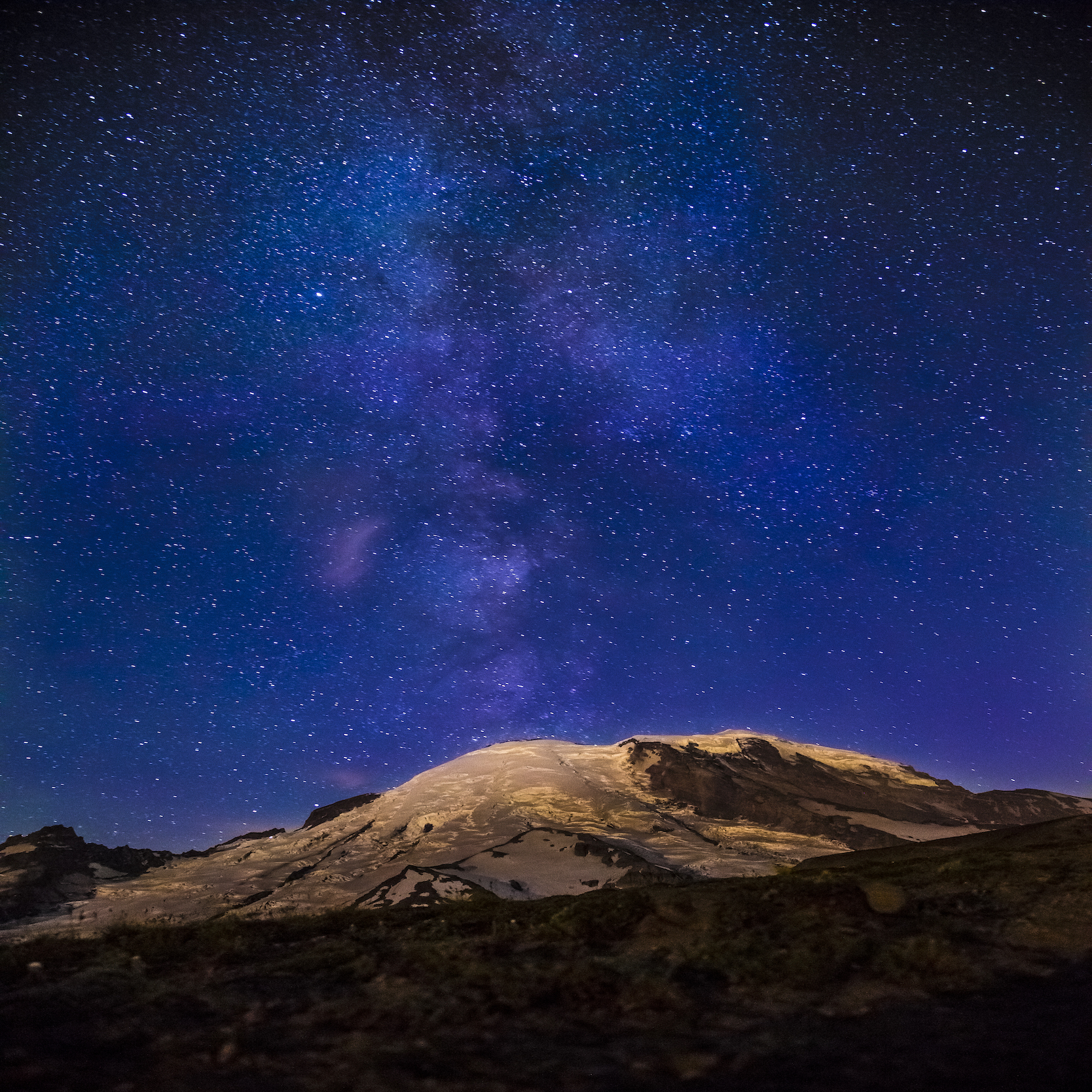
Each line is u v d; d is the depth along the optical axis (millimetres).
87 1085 4211
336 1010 5801
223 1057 4613
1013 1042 4785
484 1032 5309
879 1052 4727
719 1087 4203
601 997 6133
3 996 6184
